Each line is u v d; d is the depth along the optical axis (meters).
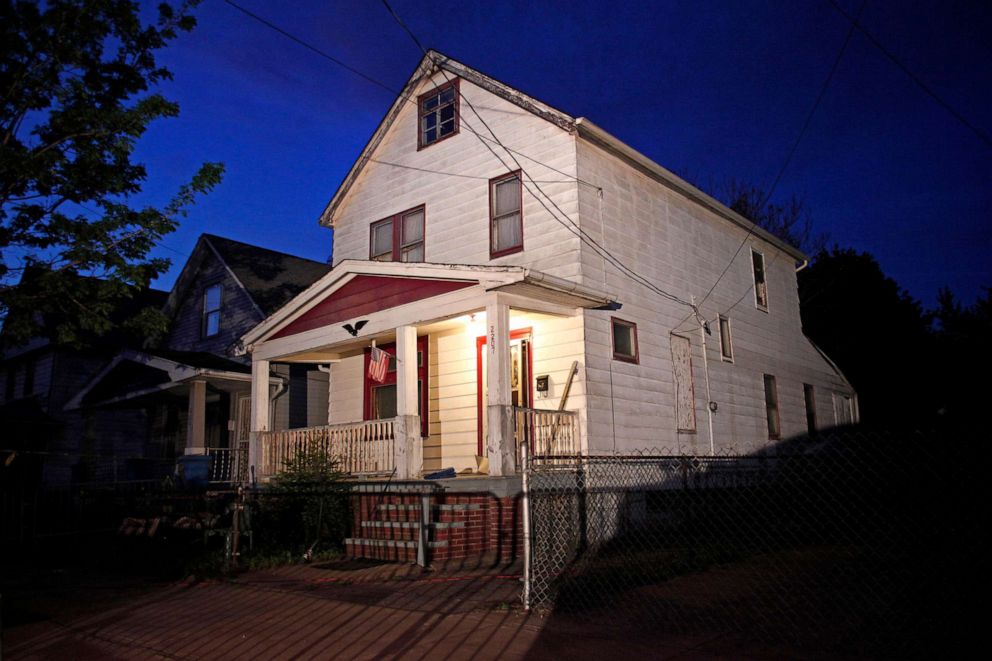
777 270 21.16
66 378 23.86
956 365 28.25
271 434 14.90
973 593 6.93
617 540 11.31
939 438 7.12
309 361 16.59
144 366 19.64
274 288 21.28
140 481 17.34
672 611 6.71
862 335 29.67
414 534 10.66
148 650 6.64
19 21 11.10
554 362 13.10
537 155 14.23
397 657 5.77
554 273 13.53
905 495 8.73
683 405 15.29
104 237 12.09
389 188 17.16
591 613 6.71
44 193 11.91
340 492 11.94
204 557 10.98
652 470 13.38
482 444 13.96
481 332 14.38
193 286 22.88
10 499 16.34
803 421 20.30
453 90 16.14
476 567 9.55
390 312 12.94
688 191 16.75
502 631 6.24
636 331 14.30
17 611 8.54
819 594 7.26
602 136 14.02
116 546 13.30
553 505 9.36
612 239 14.20
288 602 8.05
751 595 7.31
